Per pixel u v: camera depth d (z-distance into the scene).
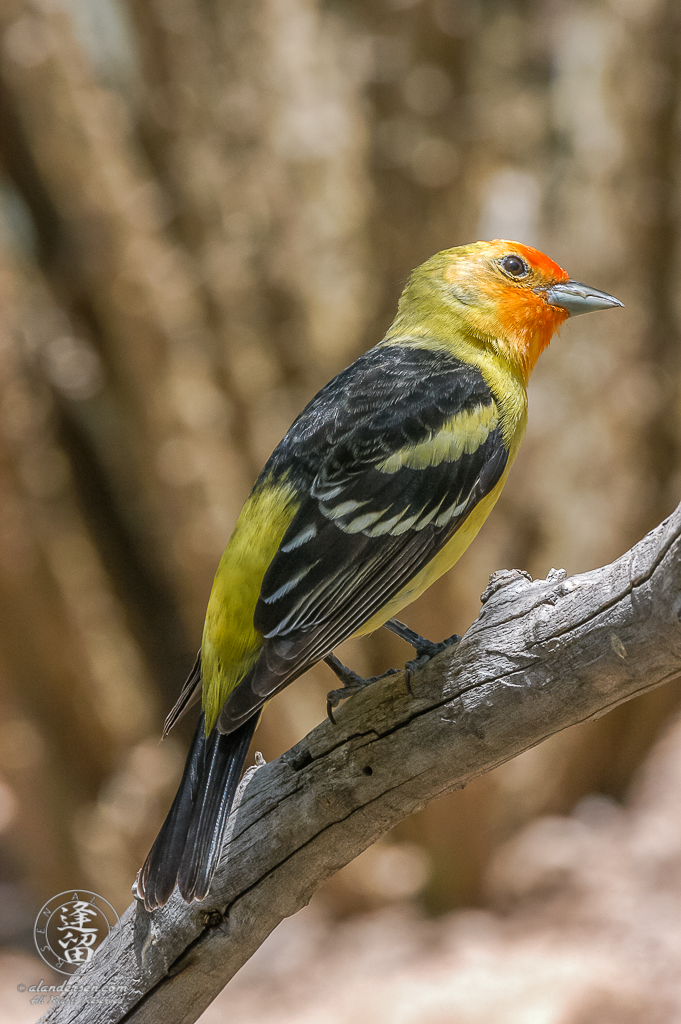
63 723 12.86
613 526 13.98
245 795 5.86
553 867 13.52
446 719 5.30
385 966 12.35
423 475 6.28
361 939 12.91
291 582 5.88
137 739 13.20
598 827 14.24
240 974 12.61
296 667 5.70
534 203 13.53
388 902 13.30
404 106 12.69
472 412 6.60
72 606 12.62
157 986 5.88
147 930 5.86
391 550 6.14
